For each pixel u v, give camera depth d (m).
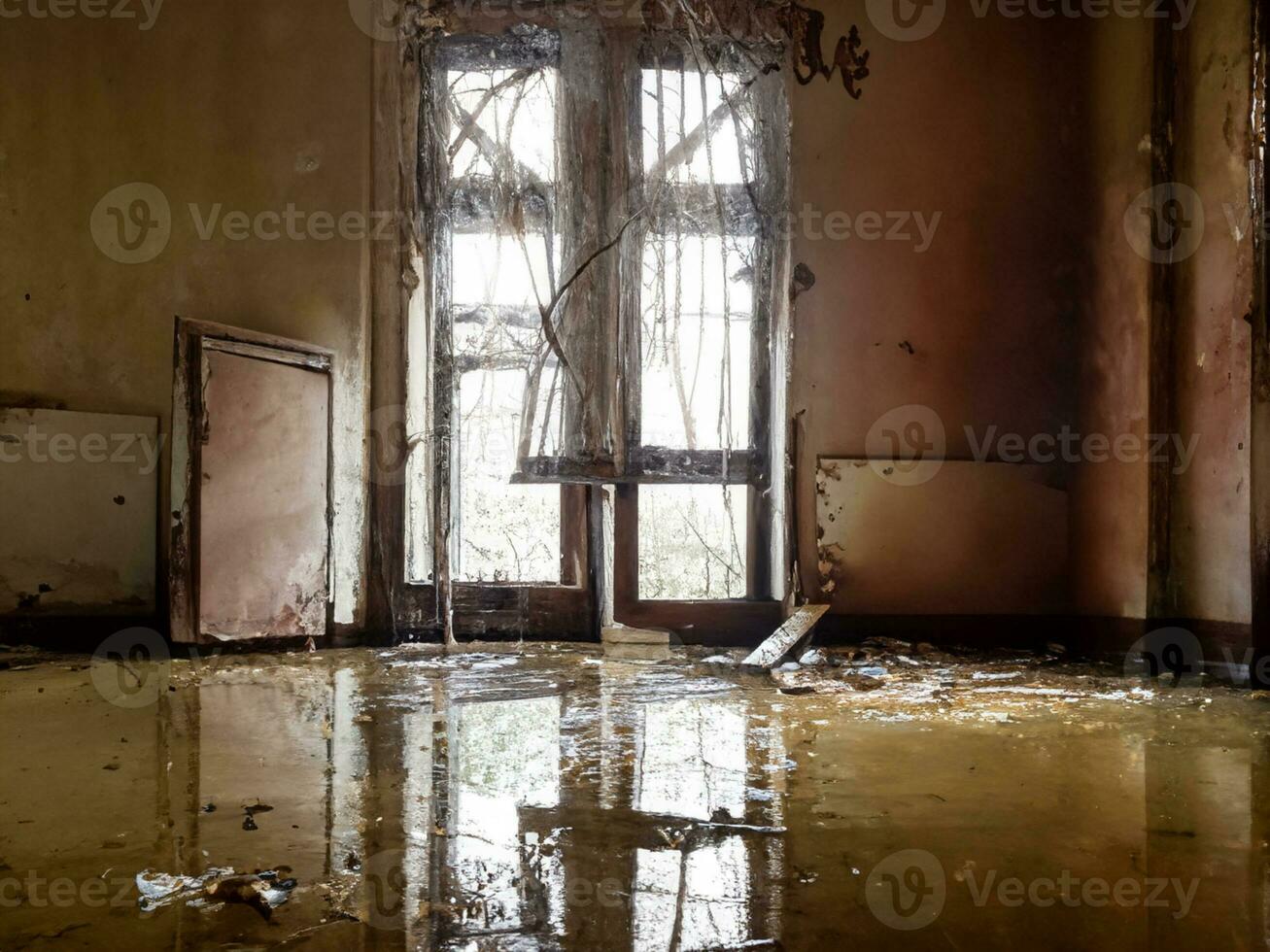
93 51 4.20
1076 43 4.19
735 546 4.34
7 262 4.16
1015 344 4.20
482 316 4.33
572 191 4.30
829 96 4.23
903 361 4.20
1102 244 3.98
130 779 2.07
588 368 4.29
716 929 1.33
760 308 4.34
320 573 4.07
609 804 1.89
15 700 2.92
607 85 4.29
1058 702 2.98
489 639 4.30
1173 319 3.71
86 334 4.17
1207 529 3.57
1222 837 1.71
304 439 4.02
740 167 4.29
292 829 1.75
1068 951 1.27
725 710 2.84
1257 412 3.37
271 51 4.21
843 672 3.50
